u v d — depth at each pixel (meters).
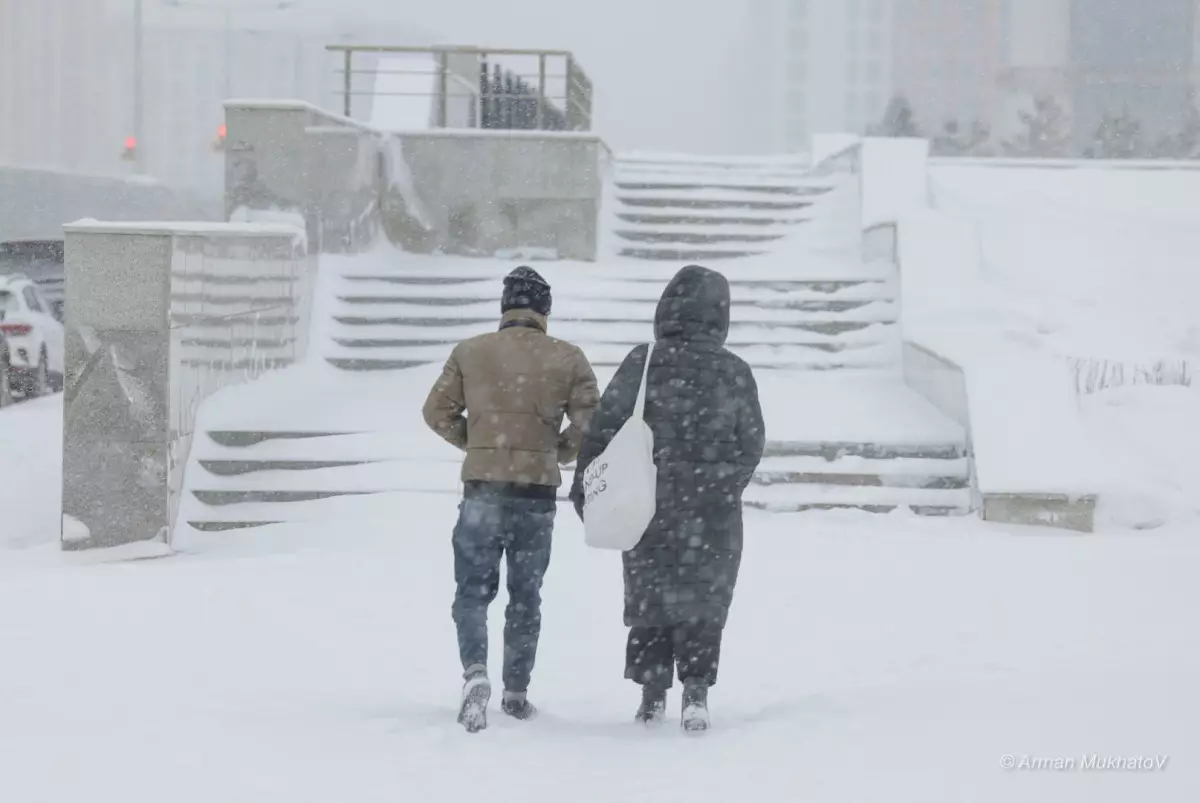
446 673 18.09
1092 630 20.02
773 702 16.39
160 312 30.11
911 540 28.22
